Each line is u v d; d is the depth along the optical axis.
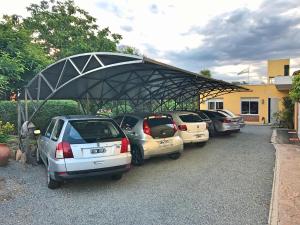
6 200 5.45
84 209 4.98
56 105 15.81
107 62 8.20
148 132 8.30
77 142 5.90
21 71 10.66
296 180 6.70
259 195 5.67
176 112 11.13
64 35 19.78
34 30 19.75
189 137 10.57
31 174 7.46
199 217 4.59
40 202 5.35
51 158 6.03
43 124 14.89
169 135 8.71
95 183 6.62
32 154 9.43
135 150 8.52
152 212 4.82
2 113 13.83
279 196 5.55
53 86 10.66
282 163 8.63
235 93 28.03
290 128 21.36
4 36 10.96
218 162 8.91
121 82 11.45
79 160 5.80
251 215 4.65
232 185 6.38
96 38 21.14
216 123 15.23
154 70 9.38
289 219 4.43
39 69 11.78
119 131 6.56
